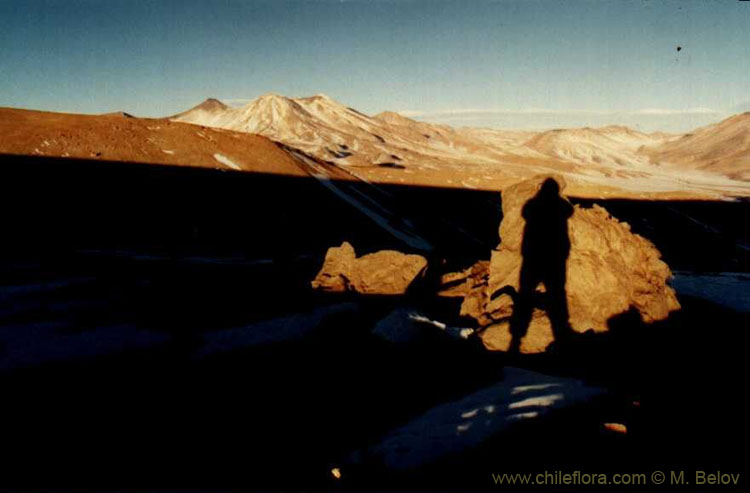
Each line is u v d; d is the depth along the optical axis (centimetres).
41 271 2741
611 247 1831
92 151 5612
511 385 1244
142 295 2277
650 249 1902
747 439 954
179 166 6009
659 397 1163
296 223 5681
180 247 4200
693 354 1485
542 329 1580
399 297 2302
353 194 7619
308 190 6881
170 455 956
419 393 1236
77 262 3086
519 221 1912
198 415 1127
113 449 977
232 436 1034
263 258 4003
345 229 6006
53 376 1327
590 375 1334
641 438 961
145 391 1249
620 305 1700
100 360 1449
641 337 1612
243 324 1839
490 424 1015
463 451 922
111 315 1923
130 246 3972
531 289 1784
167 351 1533
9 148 5128
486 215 8638
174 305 2106
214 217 5138
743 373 1326
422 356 1476
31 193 4431
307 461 931
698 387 1230
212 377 1339
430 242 6469
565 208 1855
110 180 5144
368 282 2438
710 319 1822
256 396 1227
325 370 1386
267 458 946
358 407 1163
